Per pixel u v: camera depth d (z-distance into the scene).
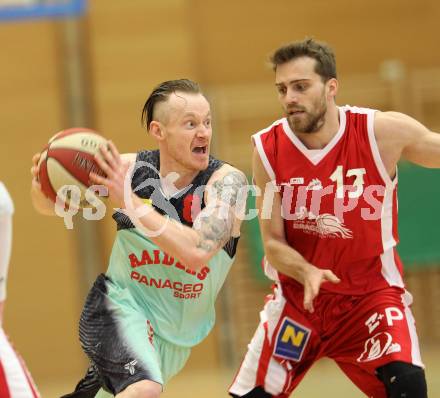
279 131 10.23
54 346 24.27
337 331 10.30
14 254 24.20
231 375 22.91
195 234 9.02
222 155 24.92
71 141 9.03
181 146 9.58
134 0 24.69
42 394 21.78
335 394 18.89
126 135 24.62
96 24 24.58
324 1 25.73
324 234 10.12
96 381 10.23
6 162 24.33
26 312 24.20
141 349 9.52
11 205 7.74
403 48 25.91
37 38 24.52
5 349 7.72
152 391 9.22
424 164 10.05
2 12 23.30
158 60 24.78
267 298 10.81
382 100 25.64
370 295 10.19
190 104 9.55
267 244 10.20
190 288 9.91
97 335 9.82
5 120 24.38
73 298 24.33
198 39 25.39
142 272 9.91
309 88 9.59
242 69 25.55
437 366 21.62
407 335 9.88
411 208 24.16
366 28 25.81
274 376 10.30
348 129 9.95
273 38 25.61
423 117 25.75
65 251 24.33
